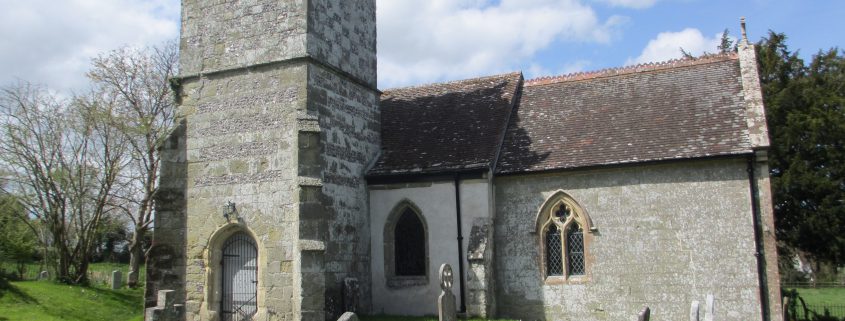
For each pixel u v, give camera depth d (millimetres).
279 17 18484
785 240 25719
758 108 18266
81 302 27000
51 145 31281
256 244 17734
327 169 18531
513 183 19828
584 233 18891
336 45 19500
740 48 20219
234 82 18688
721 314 17297
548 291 19031
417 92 25328
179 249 18391
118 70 33594
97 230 33688
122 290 32281
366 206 20438
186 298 18109
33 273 37062
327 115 18719
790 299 22875
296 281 16531
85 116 31656
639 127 19797
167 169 18906
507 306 19344
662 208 18203
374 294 20156
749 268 17219
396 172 20172
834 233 23828
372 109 21344
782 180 24375
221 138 18500
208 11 19406
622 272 18359
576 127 20750
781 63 27469
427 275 19641
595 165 18734
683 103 20234
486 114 22203
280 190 17422
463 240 19312
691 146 18219
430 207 19859
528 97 23188
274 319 16875
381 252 20219
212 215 18156
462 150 20500
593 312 18516
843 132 24188
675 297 17766
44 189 31125
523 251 19422
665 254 18000
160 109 34375
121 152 32594
